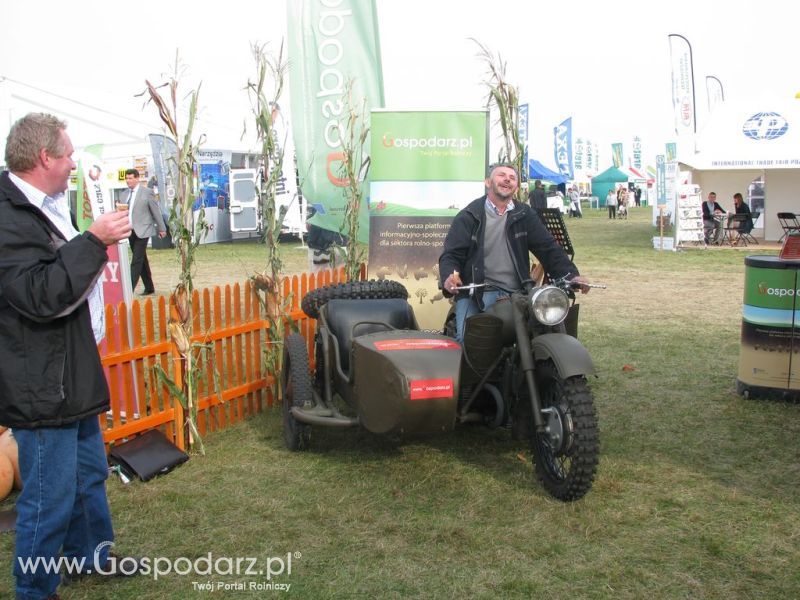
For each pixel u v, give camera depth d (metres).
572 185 41.56
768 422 5.76
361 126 7.76
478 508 4.27
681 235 20.98
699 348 8.40
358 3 7.67
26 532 3.00
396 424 4.24
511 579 3.48
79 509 3.37
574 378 4.23
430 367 4.23
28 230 2.83
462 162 7.34
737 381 6.55
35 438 2.96
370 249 7.50
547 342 4.26
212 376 5.86
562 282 4.69
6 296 2.75
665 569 3.56
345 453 5.21
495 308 4.62
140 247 11.79
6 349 2.86
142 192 11.75
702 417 5.89
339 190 7.94
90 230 2.84
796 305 6.10
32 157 2.90
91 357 3.06
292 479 4.74
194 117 5.21
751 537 3.88
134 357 4.98
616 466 4.86
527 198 7.27
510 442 5.37
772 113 20.27
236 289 5.91
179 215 5.24
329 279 7.14
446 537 3.90
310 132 7.91
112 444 4.99
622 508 4.23
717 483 4.59
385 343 4.44
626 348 8.41
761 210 28.88
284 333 6.44
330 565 3.64
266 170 6.21
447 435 5.53
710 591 3.37
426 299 7.48
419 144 7.34
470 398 4.86
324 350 5.18
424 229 7.42
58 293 2.75
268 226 6.24
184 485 4.65
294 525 4.09
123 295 5.40
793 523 4.03
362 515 4.18
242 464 5.01
